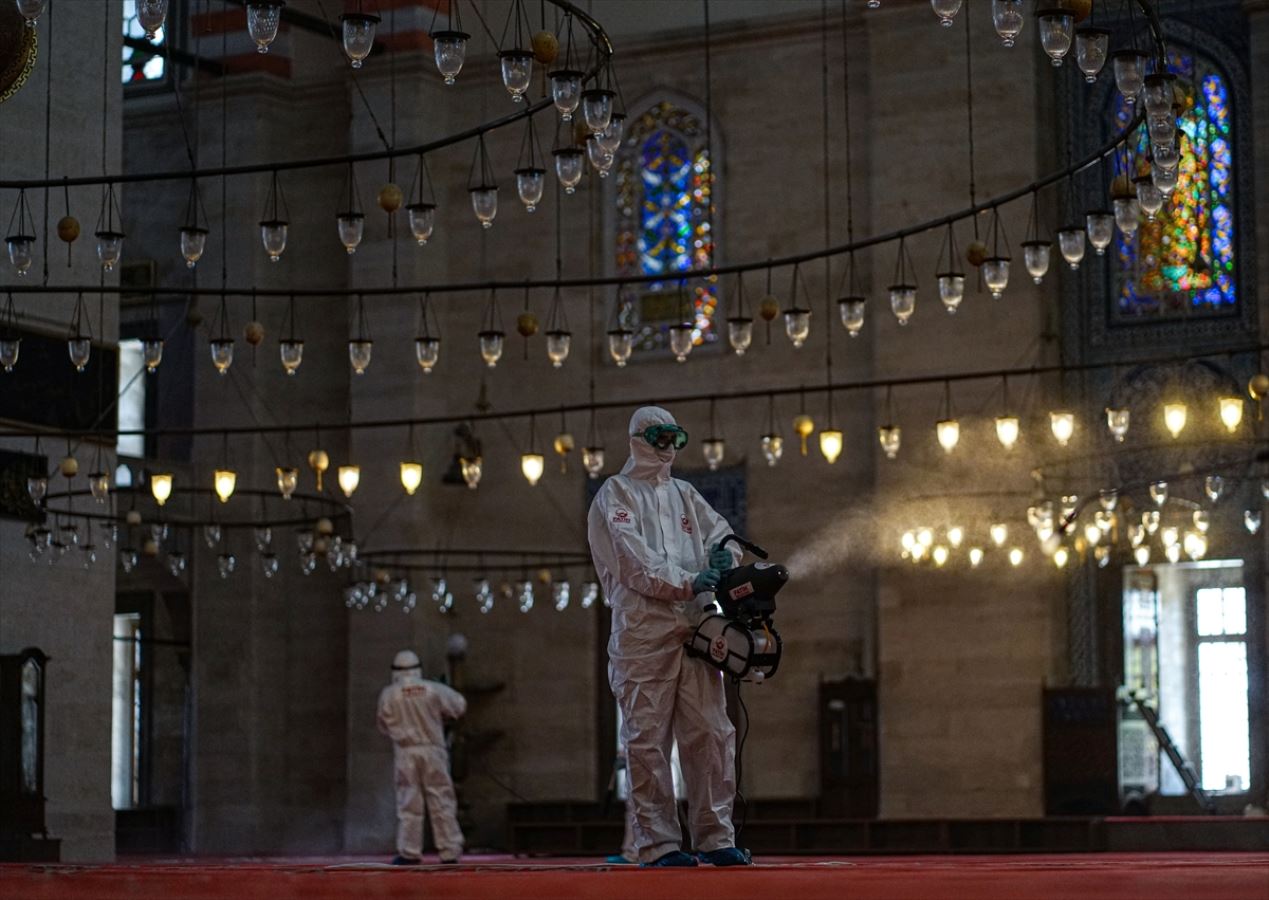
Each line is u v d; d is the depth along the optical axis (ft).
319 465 64.75
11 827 69.15
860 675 84.48
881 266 84.07
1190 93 83.30
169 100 93.66
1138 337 83.30
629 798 30.94
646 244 89.81
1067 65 84.69
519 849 79.87
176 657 92.84
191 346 92.84
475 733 89.10
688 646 30.60
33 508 72.02
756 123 88.07
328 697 91.30
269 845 90.84
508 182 91.30
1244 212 82.28
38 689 70.33
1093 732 79.66
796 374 86.79
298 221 92.94
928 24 83.97
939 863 32.76
